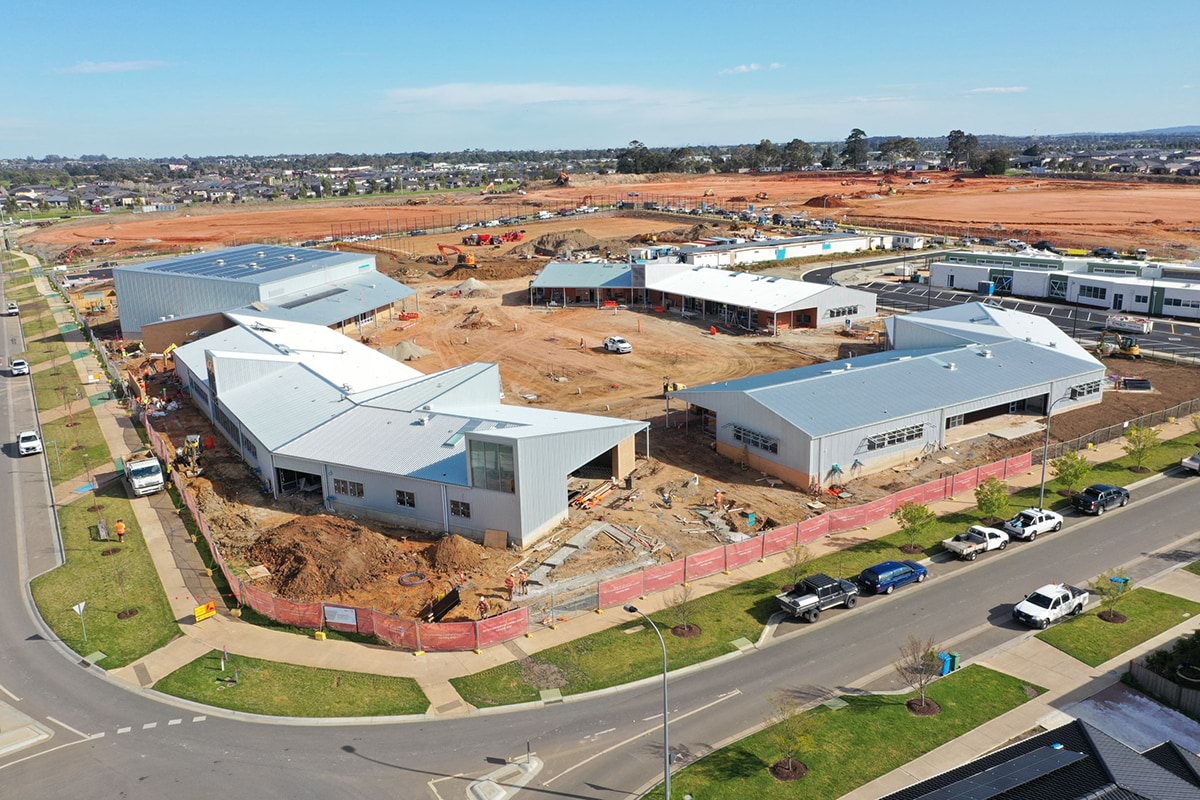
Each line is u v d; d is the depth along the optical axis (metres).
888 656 36.34
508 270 141.88
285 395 62.19
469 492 47.50
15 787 29.16
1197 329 95.00
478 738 31.31
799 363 85.69
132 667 36.41
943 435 60.50
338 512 52.34
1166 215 186.75
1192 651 33.38
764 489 55.03
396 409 56.62
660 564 45.00
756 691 33.91
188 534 49.56
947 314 83.81
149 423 69.00
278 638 38.44
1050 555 45.69
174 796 28.53
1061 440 61.91
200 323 90.62
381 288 110.31
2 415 76.50
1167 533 47.62
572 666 35.88
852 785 28.23
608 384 80.75
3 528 51.44
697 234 176.62
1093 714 31.92
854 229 188.50
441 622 38.72
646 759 29.94
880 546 47.06
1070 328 97.19
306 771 29.66
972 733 30.88
